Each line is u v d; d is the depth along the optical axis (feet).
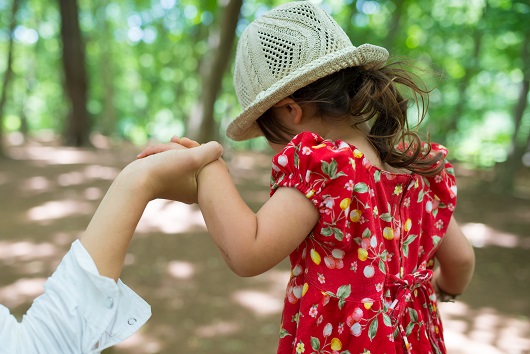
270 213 3.14
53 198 26.99
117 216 2.67
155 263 16.85
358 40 35.37
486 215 28.58
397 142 3.70
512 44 36.47
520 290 16.34
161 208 24.31
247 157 49.16
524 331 13.12
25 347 2.36
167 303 13.82
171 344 11.57
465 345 12.23
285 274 16.44
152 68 81.66
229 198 3.04
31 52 83.76
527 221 27.27
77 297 2.45
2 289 14.29
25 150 48.11
